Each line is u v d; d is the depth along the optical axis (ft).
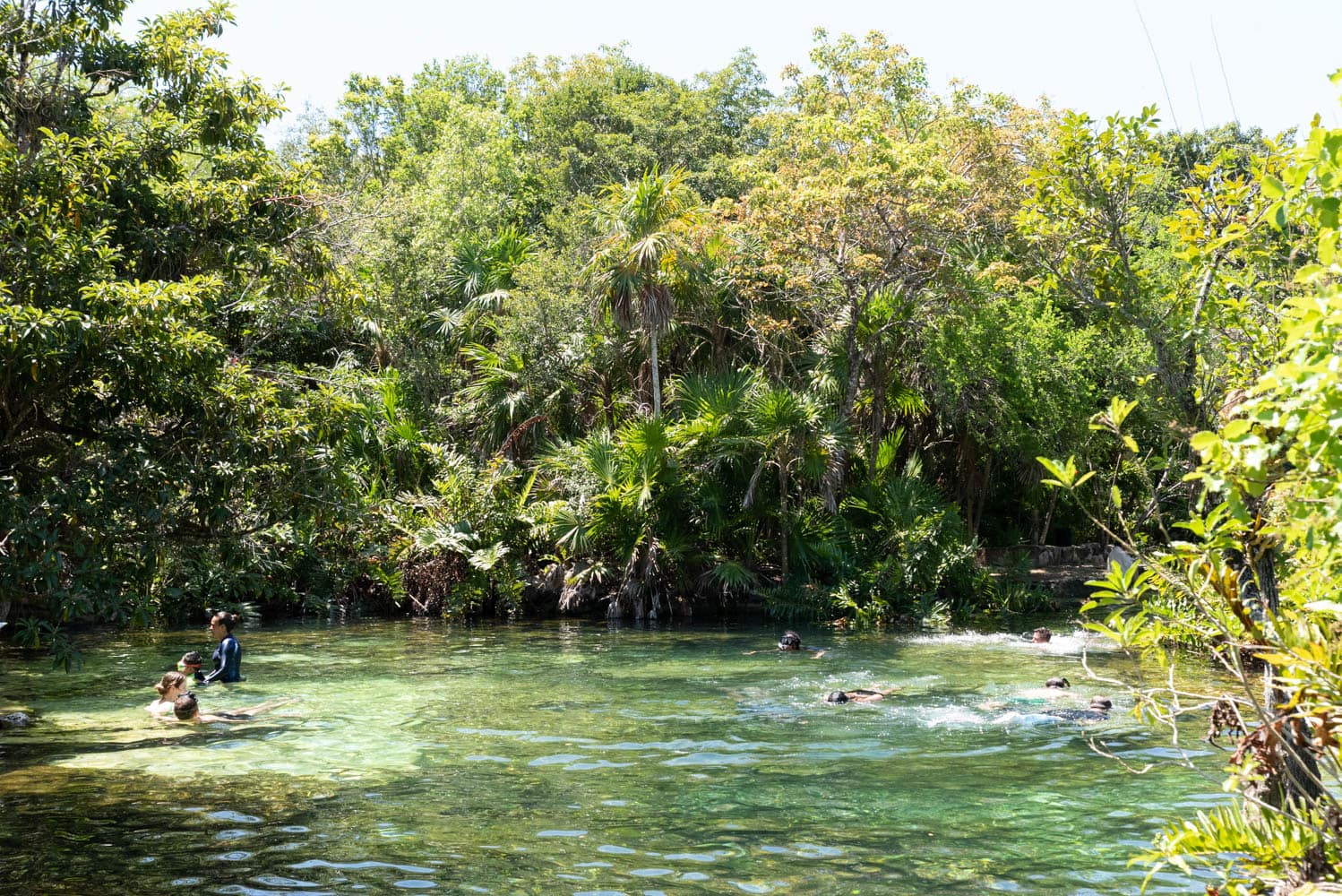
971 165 87.86
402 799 26.48
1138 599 13.21
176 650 56.49
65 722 36.65
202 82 41.27
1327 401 9.55
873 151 79.15
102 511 31.91
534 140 154.81
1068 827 23.86
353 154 155.63
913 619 71.77
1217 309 20.43
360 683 46.06
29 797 26.50
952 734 34.37
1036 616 73.97
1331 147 10.50
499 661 53.11
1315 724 12.25
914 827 23.94
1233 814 13.89
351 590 78.59
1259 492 11.03
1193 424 20.20
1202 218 20.34
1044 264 24.21
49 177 33.99
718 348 88.53
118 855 21.91
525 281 92.32
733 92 164.55
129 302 30.01
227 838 23.12
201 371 33.27
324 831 23.62
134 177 38.83
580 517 74.69
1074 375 82.99
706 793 27.07
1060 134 23.58
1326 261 10.36
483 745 33.06
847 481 87.40
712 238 86.48
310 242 42.68
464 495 79.51
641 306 78.79
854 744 33.01
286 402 38.65
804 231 79.87
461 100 163.02
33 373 28.27
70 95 40.04
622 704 40.45
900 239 80.69
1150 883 19.94
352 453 72.79
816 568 77.97
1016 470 95.71
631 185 81.56
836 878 20.44
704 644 60.08
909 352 89.30
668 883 20.21
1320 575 12.80
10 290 29.71
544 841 22.90
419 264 105.29
